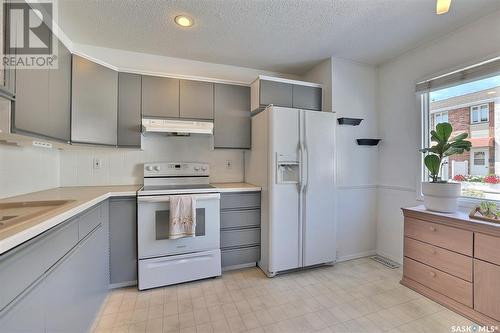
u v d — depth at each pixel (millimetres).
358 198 2801
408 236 2102
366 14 1885
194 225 2102
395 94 2680
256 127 2580
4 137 1366
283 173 2373
